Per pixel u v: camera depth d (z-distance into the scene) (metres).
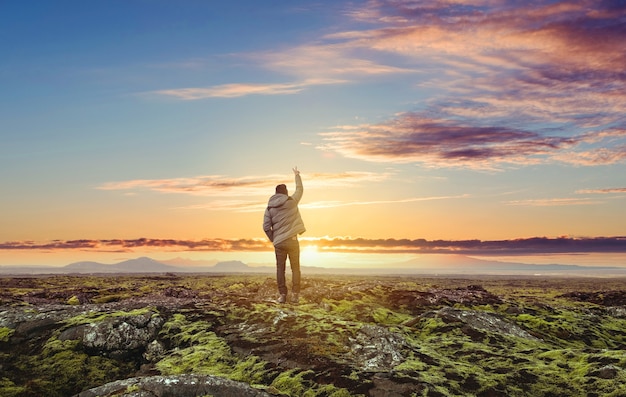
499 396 7.66
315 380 8.17
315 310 13.19
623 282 52.88
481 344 10.33
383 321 13.07
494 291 27.34
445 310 12.45
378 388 7.74
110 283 25.41
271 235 14.41
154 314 11.28
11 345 9.88
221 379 7.31
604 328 13.41
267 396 7.16
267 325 11.02
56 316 11.04
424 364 8.80
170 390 7.01
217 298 14.23
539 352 9.75
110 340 9.99
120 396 6.88
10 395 8.27
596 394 7.54
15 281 25.64
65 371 9.21
